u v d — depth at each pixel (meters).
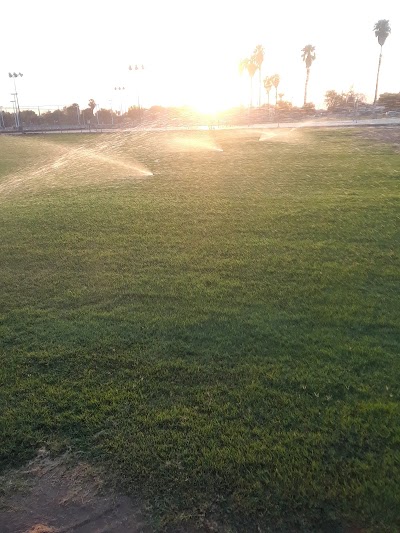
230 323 5.98
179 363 5.14
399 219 9.91
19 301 6.80
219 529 3.25
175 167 18.09
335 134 25.39
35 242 9.38
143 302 6.66
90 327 5.99
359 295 6.65
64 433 4.17
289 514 3.34
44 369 5.12
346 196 12.04
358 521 3.27
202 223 10.25
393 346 5.36
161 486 3.59
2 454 3.94
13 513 3.43
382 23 43.88
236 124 40.31
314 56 54.44
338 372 4.88
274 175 15.49
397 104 42.69
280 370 4.96
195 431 4.13
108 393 4.67
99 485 3.63
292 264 7.83
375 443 3.92
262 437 4.03
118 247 8.95
